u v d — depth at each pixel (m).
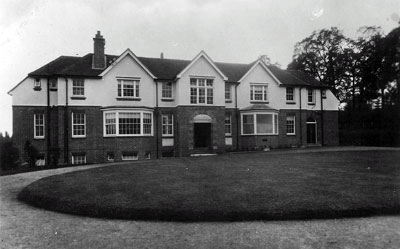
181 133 25.95
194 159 18.98
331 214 7.68
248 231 6.76
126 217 7.85
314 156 18.97
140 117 25.30
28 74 24.91
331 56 48.56
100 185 10.76
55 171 16.25
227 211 7.68
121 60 25.92
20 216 8.22
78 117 24.77
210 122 26.77
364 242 6.11
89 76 24.88
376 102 49.62
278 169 13.70
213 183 10.66
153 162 17.56
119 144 24.66
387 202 8.25
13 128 24.72
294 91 31.95
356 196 8.75
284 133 30.98
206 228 7.00
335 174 12.21
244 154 22.08
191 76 26.45
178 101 26.06
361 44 45.81
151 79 26.81
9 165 21.17
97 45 26.16
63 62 27.48
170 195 9.09
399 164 14.95
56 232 6.85
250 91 30.16
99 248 5.89
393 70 39.56
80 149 24.44
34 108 25.11
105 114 25.02
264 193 9.16
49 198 9.49
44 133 25.19
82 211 8.33
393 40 38.88
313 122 32.81
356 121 43.97
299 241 6.16
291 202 8.27
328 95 33.69
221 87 27.31
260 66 30.58
